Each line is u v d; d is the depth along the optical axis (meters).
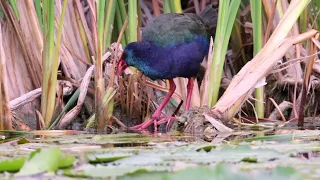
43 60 10.06
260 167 5.21
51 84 10.11
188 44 10.96
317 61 10.91
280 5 10.79
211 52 10.64
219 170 4.04
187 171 4.05
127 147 7.12
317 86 10.92
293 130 9.38
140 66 10.92
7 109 9.65
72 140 8.21
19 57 10.77
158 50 10.86
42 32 10.60
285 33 9.95
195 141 8.04
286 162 5.52
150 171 4.68
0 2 10.50
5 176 5.08
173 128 10.33
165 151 6.24
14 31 10.64
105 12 10.90
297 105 10.84
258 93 10.55
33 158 5.25
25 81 10.80
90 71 10.58
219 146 6.64
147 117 10.93
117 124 10.62
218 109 10.04
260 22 10.19
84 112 10.92
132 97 10.87
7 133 9.57
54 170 5.21
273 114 10.93
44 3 9.80
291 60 10.09
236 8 10.20
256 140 7.79
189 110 10.18
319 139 7.81
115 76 10.99
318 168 5.11
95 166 5.42
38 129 10.23
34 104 10.68
